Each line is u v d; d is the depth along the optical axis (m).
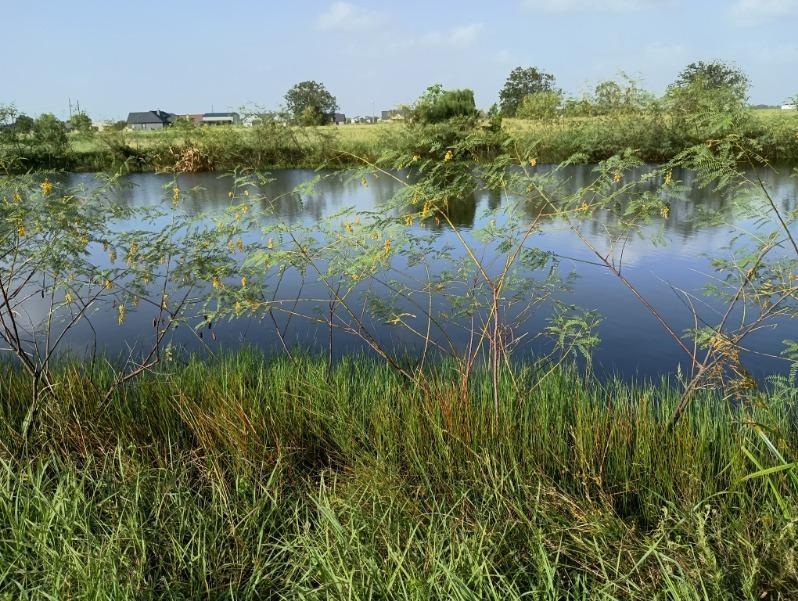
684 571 2.37
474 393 3.97
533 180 3.64
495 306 3.79
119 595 2.30
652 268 8.55
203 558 2.53
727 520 2.78
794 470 2.58
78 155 25.55
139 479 3.04
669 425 3.43
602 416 3.53
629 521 2.96
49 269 3.96
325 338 6.12
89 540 2.61
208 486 3.32
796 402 3.65
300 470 3.56
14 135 23.16
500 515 2.85
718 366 3.55
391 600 2.33
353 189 18.78
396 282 4.53
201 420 3.73
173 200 4.62
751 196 3.43
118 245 4.07
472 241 9.91
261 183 4.27
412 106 23.97
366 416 3.82
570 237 10.26
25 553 2.61
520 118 25.89
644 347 5.93
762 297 3.55
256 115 26.70
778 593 2.25
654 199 3.56
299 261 4.07
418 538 2.77
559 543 2.62
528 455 3.24
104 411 3.91
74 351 5.64
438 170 3.75
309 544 2.68
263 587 2.57
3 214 3.59
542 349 5.71
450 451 3.33
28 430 3.67
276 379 4.17
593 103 23.25
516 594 2.32
